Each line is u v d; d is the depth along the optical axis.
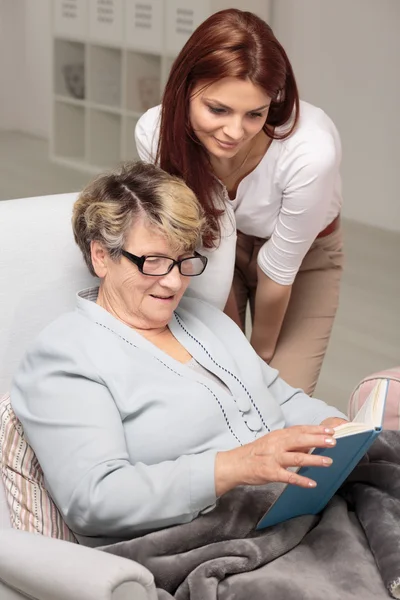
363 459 1.83
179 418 1.75
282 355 2.47
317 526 1.72
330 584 1.60
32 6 5.77
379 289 4.57
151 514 1.60
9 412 1.80
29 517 1.75
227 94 1.85
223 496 1.69
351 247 5.16
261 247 2.28
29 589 1.45
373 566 1.64
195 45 1.87
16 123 5.95
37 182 5.68
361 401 2.05
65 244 1.97
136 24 5.56
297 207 2.12
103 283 1.84
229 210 2.12
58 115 5.95
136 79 5.81
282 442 1.55
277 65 1.86
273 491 1.71
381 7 5.10
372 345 3.92
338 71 5.43
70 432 1.66
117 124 6.07
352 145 5.50
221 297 2.17
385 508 1.70
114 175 1.79
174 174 2.04
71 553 1.43
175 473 1.61
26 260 1.92
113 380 1.73
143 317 1.83
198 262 2.10
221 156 1.96
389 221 5.42
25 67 5.86
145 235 1.73
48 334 1.79
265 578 1.58
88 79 5.86
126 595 1.38
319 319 2.51
